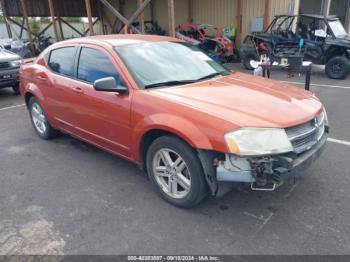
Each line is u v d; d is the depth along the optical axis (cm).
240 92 327
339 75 934
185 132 281
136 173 398
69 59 426
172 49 404
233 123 265
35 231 294
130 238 280
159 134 323
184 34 1328
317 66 1133
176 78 358
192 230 288
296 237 275
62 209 327
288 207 317
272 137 263
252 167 262
